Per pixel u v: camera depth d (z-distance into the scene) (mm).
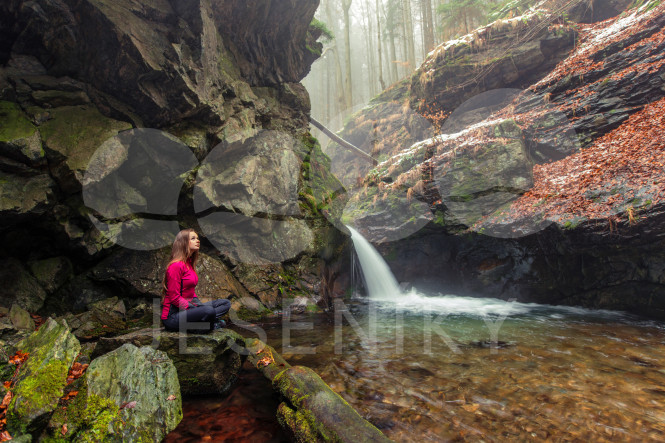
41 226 4574
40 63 4777
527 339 4371
